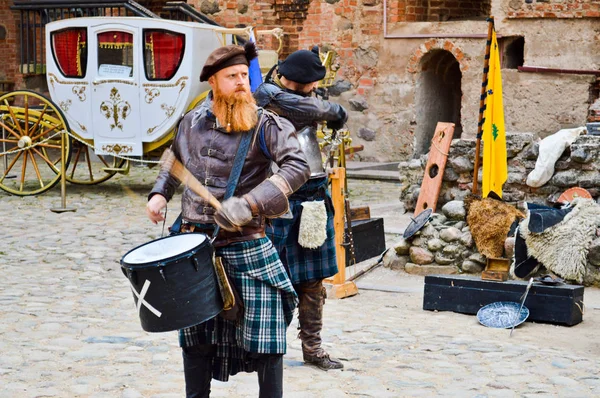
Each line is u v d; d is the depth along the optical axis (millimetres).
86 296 8188
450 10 19000
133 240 11000
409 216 12320
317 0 19109
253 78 8570
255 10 19422
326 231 6004
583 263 8250
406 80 18359
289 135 4391
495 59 9461
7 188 14383
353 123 19047
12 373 5879
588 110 16125
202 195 4301
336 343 6684
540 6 16375
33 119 14500
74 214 12828
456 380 5793
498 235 8727
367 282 8883
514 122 16812
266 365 4465
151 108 13977
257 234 4395
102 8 16438
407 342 6730
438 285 7812
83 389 5574
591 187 10227
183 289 4113
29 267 9445
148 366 6074
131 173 17172
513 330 7191
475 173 9516
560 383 5742
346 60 19000
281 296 4492
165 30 13742
